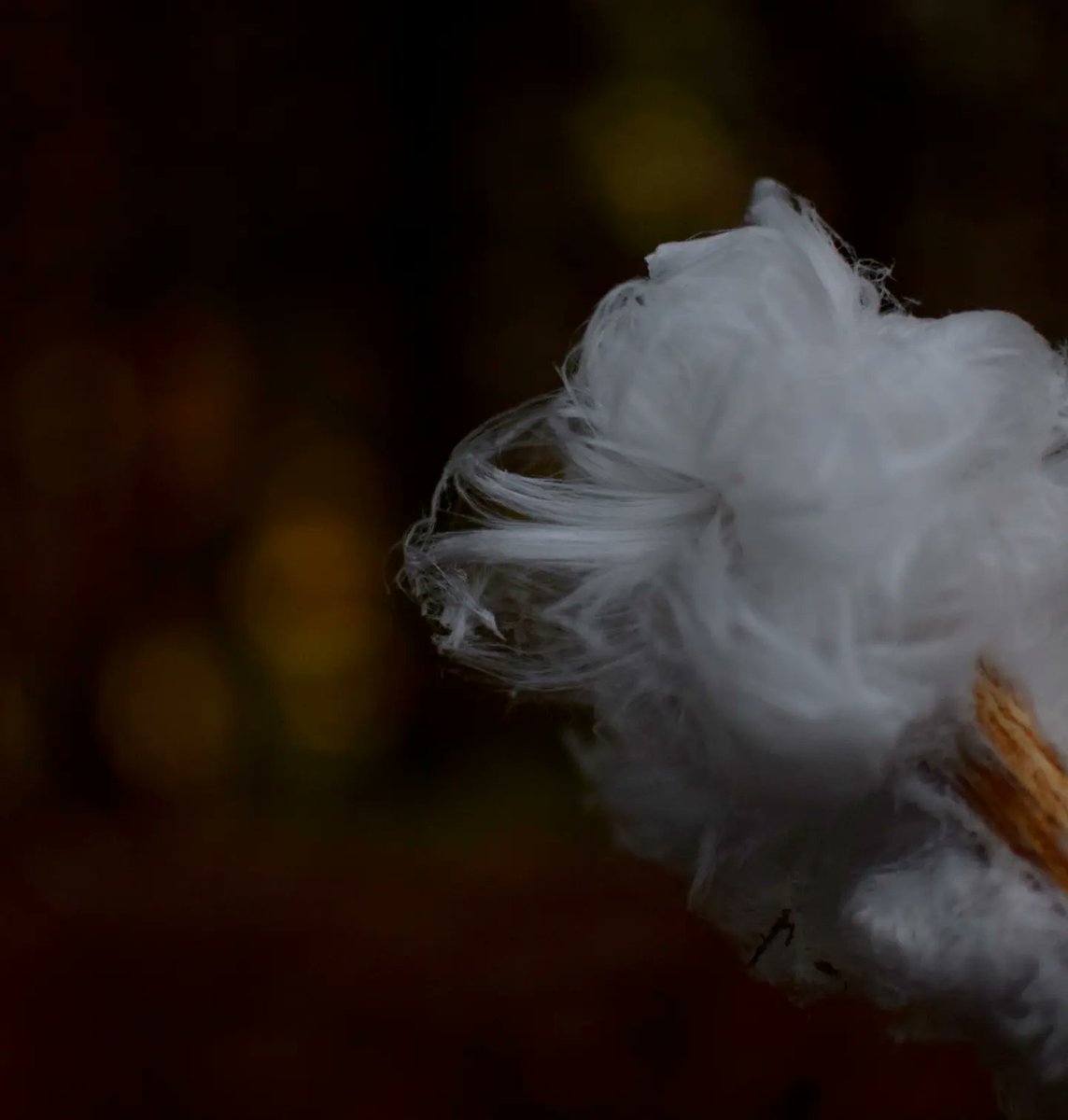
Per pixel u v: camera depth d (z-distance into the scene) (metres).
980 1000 0.29
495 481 0.30
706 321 0.29
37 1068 1.22
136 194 2.36
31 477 2.27
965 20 2.20
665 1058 1.16
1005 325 0.29
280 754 2.31
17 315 2.29
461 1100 1.16
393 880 1.65
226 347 2.43
